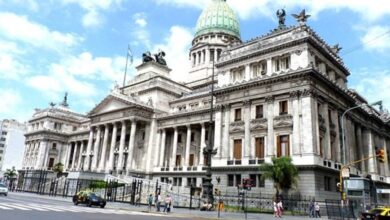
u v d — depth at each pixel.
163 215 36.50
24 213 26.66
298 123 55.12
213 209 46.72
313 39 58.66
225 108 67.44
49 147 129.75
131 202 53.97
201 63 121.56
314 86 56.34
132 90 104.25
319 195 50.78
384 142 87.69
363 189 42.03
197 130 88.06
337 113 64.69
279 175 48.31
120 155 89.44
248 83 63.28
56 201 48.84
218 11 129.25
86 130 121.31
